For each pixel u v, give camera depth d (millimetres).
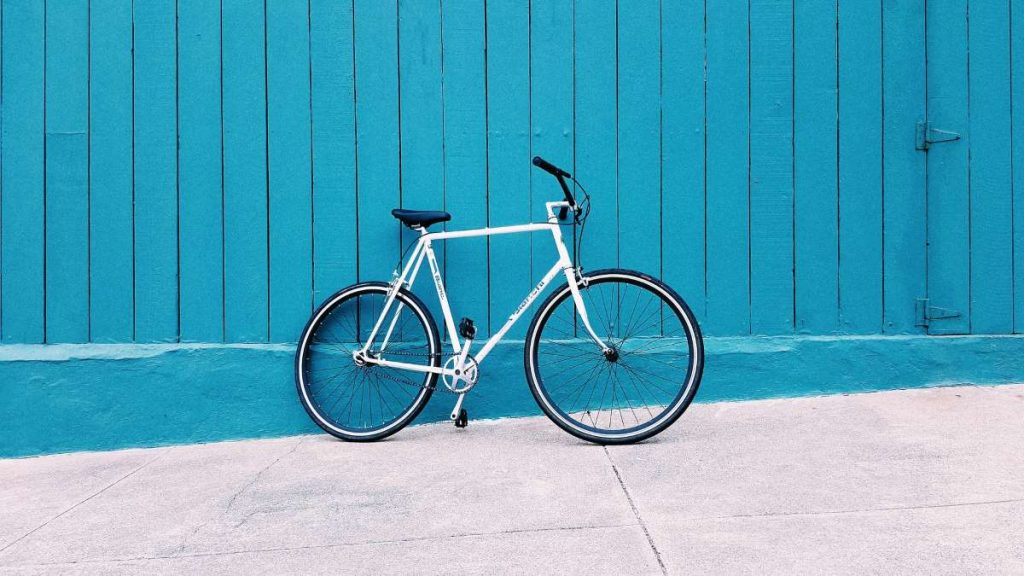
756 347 3838
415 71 3801
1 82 3723
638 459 3057
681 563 2135
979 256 3859
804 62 3848
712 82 3846
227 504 2744
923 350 3859
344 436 3574
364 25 3789
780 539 2260
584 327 3809
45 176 3742
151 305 3773
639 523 2418
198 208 3779
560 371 3805
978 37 3861
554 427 3654
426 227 3617
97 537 2488
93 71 3742
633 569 2113
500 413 3848
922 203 3883
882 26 3846
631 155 3838
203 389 3748
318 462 3236
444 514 2555
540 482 2834
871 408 3615
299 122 3787
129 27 3746
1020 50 3854
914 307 3887
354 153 3801
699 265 3850
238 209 3789
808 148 3855
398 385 3807
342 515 2588
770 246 3861
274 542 2389
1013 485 2619
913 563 2084
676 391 3799
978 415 3447
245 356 3756
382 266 3824
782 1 3850
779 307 3861
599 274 3453
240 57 3770
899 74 3855
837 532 2293
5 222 3732
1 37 3717
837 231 3869
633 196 3840
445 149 3811
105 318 3764
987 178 3854
